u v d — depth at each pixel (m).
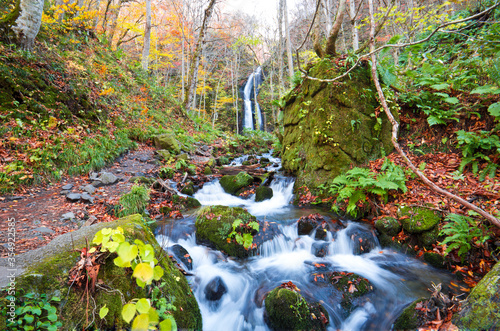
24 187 4.74
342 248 4.20
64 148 5.85
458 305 2.53
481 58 5.46
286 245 4.33
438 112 5.37
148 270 1.51
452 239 3.46
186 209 5.45
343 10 6.46
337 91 5.96
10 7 8.84
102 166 6.44
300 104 7.05
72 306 1.74
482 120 4.95
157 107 12.54
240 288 3.40
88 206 4.62
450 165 4.88
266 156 11.45
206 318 3.02
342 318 2.92
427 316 2.56
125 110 9.73
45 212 4.18
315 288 3.29
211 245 4.22
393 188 4.35
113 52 13.55
